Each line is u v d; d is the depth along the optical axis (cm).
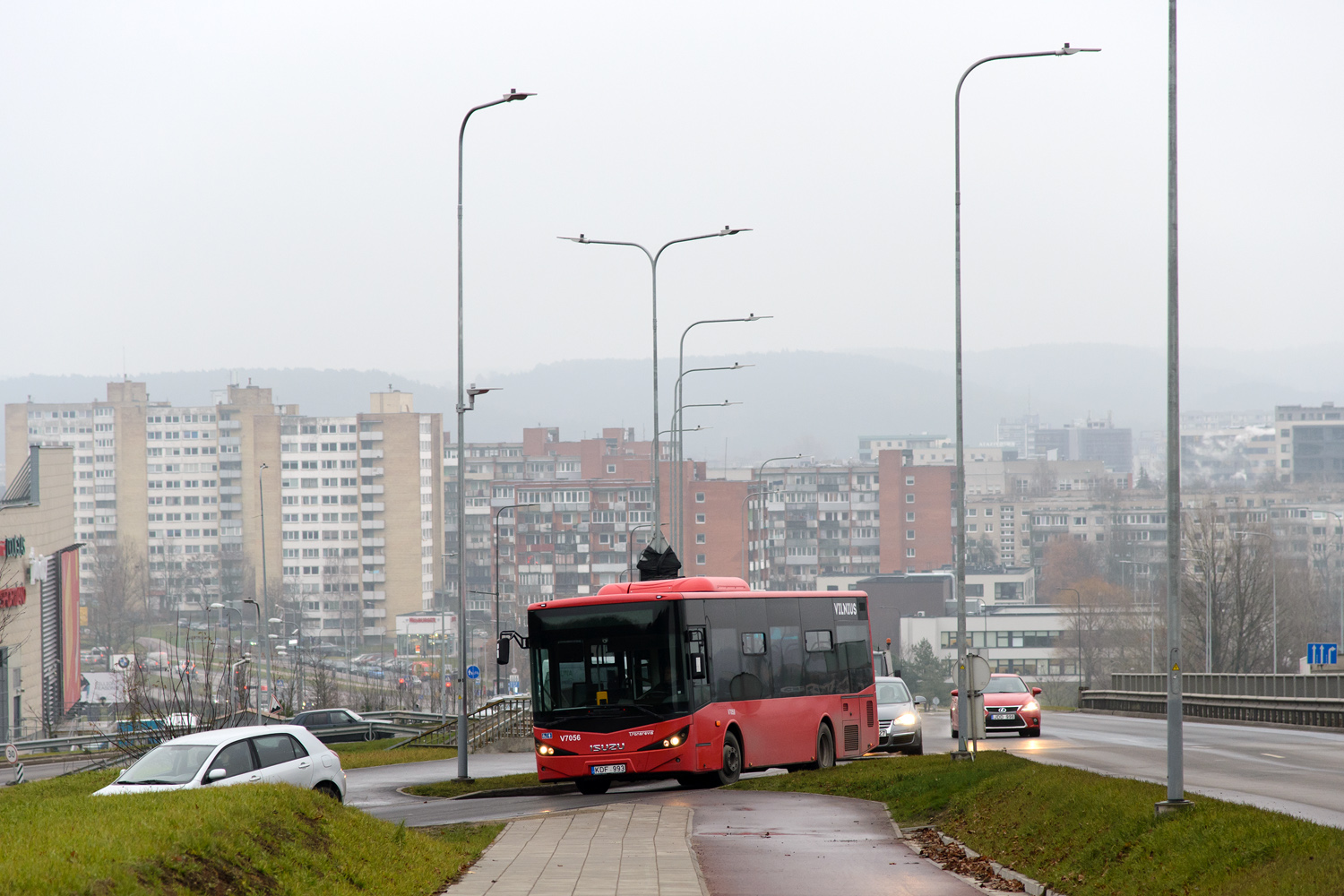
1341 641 17088
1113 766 4425
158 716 6309
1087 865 2428
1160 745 5672
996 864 2664
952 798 3388
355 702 14288
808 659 4891
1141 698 9538
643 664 4197
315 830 2522
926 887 2450
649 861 2711
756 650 4591
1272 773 4153
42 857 1886
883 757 5266
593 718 4206
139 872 1900
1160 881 2183
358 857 2483
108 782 4309
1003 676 6625
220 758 3209
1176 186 2719
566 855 2803
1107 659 19800
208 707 6881
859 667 5247
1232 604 14000
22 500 14012
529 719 7775
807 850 2881
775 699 4641
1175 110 2731
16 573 12800
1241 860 2114
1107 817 2589
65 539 15150
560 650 4288
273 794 2636
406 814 3975
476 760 6856
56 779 4556
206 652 7669
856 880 2520
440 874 2559
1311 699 7069
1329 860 1944
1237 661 13975
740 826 3272
